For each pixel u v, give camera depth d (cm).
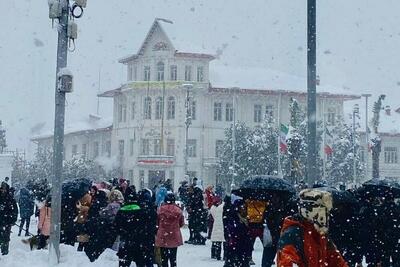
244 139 6556
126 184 2044
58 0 1271
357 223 1003
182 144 7281
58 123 1266
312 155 1296
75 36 1276
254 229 1155
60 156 1261
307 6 1343
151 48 7569
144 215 1161
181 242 1338
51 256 1212
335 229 988
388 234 1049
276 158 6438
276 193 1118
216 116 7481
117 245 1414
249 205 1145
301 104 7712
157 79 7512
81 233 1377
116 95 8012
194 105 7369
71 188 1409
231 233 1168
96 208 1329
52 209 1235
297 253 445
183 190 3206
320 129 6925
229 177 6500
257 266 1486
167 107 7412
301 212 459
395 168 8225
